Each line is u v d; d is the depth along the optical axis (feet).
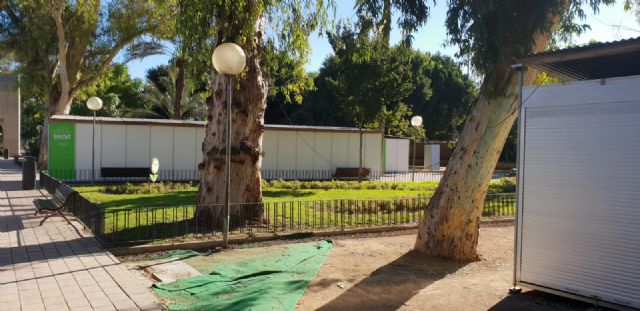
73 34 86.22
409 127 122.31
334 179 84.58
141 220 33.65
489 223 39.04
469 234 25.94
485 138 25.20
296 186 63.82
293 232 30.78
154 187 55.67
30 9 79.71
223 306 16.99
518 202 20.24
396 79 75.72
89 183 64.23
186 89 114.62
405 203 41.91
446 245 26.02
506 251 28.50
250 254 25.53
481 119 25.22
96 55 91.50
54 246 25.53
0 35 84.94
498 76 23.85
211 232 29.96
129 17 85.30
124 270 21.24
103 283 19.25
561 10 22.98
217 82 32.99
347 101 77.71
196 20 30.32
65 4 80.89
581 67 20.77
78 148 68.74
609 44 17.21
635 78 16.94
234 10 30.71
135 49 93.81
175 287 19.20
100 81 98.12
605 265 17.63
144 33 88.74
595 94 17.99
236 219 32.55
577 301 19.02
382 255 26.32
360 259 25.26
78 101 126.72
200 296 18.21
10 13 85.97
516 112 24.53
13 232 28.99
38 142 129.08
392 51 72.84
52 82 87.45
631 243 16.97
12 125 161.68
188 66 33.09
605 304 17.57
